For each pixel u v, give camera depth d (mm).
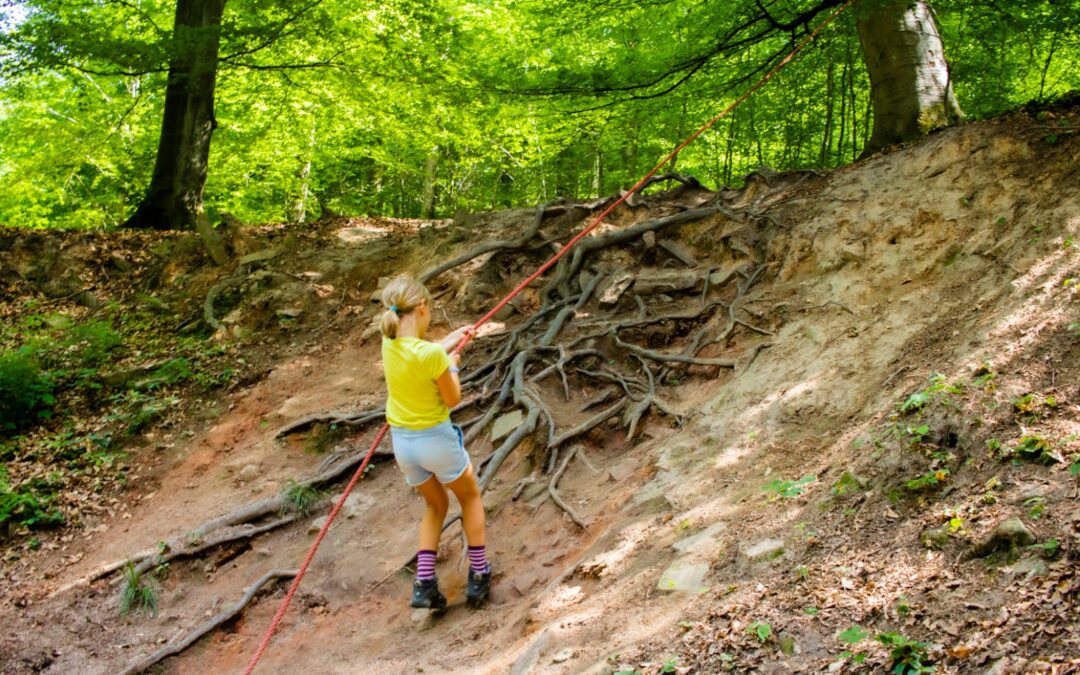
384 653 4719
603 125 11211
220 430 7867
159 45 11484
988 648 2738
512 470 6051
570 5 9758
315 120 17094
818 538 3771
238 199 19984
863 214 6930
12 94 12961
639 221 8891
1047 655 2607
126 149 17234
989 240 5816
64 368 9133
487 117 12180
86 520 7008
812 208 7430
